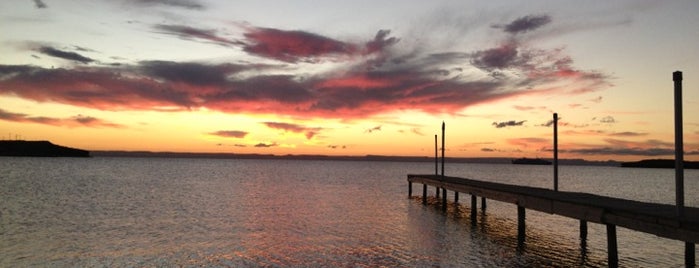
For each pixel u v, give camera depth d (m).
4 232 22.06
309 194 47.75
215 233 22.83
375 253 18.47
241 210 32.78
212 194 46.38
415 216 30.58
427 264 16.73
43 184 57.41
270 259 17.36
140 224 25.47
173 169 126.62
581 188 68.00
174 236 21.86
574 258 17.91
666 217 13.10
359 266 16.34
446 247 19.80
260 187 57.88
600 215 15.85
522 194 21.55
